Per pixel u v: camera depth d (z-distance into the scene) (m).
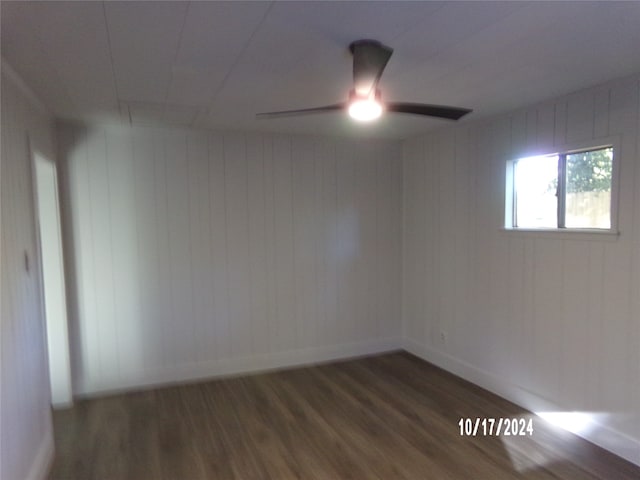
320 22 1.83
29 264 2.46
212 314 4.07
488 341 3.67
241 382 3.96
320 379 4.02
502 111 3.35
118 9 1.69
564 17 1.81
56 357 3.45
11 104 2.28
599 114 2.73
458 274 3.98
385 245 4.73
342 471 2.56
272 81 2.59
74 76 2.45
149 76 2.48
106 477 2.52
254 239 4.19
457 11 1.74
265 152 4.20
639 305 2.54
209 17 1.77
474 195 3.76
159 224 3.87
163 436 2.98
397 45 2.09
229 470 2.58
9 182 2.16
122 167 3.74
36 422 2.48
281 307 4.33
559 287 3.02
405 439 2.92
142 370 3.87
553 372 3.10
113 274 3.75
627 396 2.62
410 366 4.34
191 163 3.95
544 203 3.18
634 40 2.05
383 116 3.51
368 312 4.70
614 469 2.54
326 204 4.45
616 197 2.64
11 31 1.86
